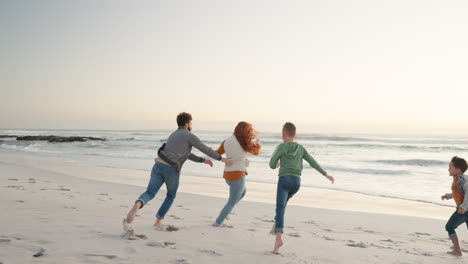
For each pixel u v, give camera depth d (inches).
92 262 112.1
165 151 170.2
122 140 2326.5
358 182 566.9
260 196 414.0
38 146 1584.6
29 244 126.5
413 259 159.3
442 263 157.2
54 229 154.3
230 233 181.5
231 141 195.0
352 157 1096.8
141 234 156.3
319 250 160.2
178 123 177.3
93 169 645.3
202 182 515.2
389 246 188.4
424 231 254.1
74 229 157.2
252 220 246.7
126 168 682.2
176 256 127.7
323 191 472.7
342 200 407.8
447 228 180.1
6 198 260.2
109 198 315.6
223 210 199.0
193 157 178.2
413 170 740.0
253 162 866.8
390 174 679.1
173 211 266.1
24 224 161.8
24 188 338.3
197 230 182.5
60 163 737.6
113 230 161.6
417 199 422.9
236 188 197.3
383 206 375.2
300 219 275.1
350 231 234.1
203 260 126.3
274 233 151.4
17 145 1654.8
